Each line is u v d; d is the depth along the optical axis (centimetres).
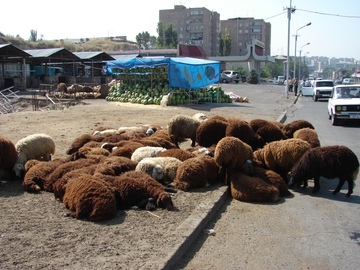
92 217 470
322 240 472
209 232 479
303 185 695
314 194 657
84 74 4388
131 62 2072
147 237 431
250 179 626
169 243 417
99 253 389
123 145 752
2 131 1131
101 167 580
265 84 6303
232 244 454
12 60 3641
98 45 8994
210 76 2180
